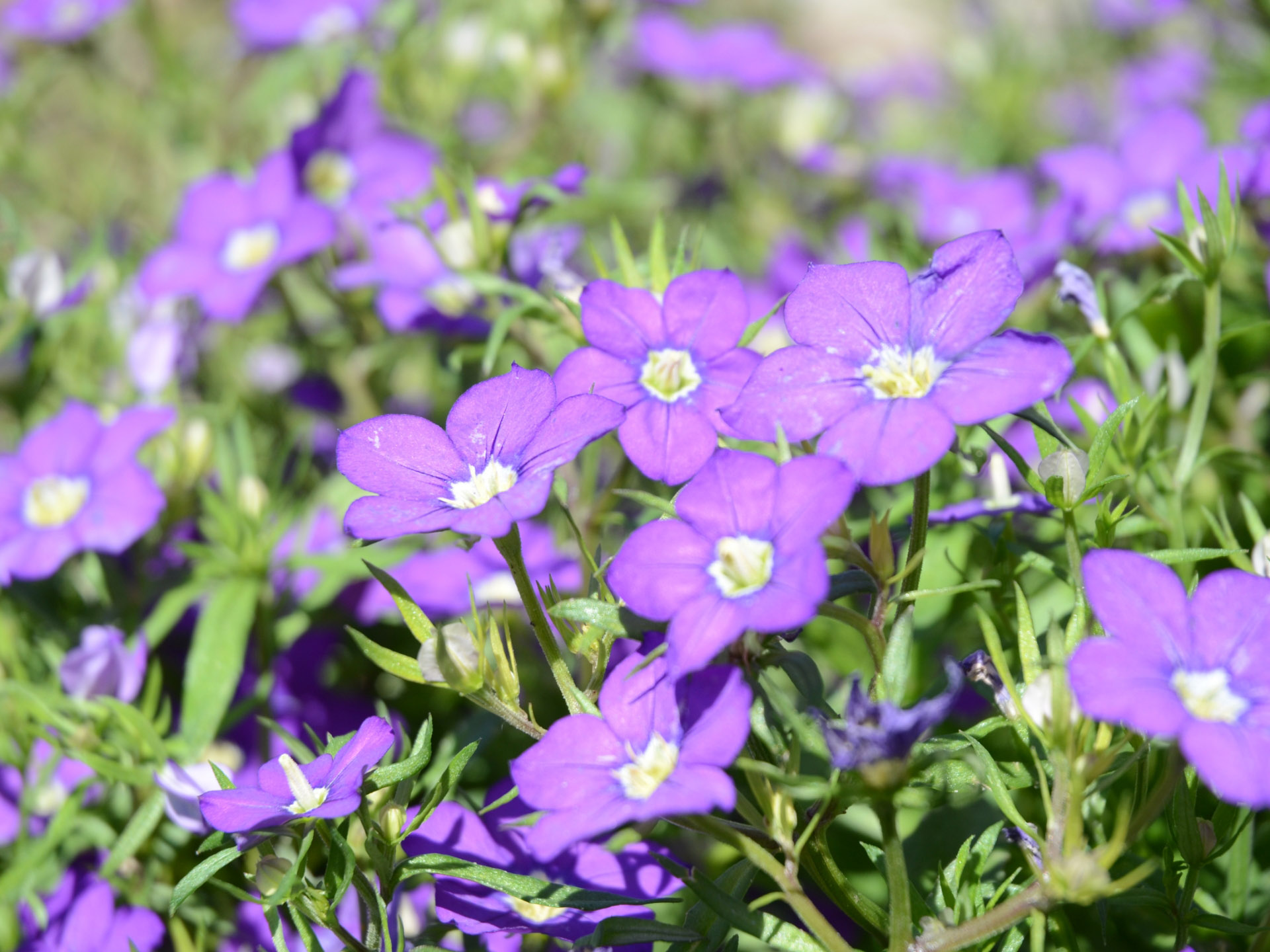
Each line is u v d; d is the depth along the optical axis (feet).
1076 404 0.72
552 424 0.60
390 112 1.22
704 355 0.65
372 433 0.62
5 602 0.91
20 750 0.81
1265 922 0.68
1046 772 0.64
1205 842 0.63
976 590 0.74
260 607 0.87
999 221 1.15
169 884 0.79
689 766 0.56
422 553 0.92
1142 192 0.99
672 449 0.63
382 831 0.63
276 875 0.64
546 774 0.58
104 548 0.84
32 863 0.76
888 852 0.58
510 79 1.26
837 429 0.59
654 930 0.62
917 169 1.30
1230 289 0.96
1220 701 0.55
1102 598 0.56
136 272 1.16
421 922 0.75
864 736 0.55
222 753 0.84
